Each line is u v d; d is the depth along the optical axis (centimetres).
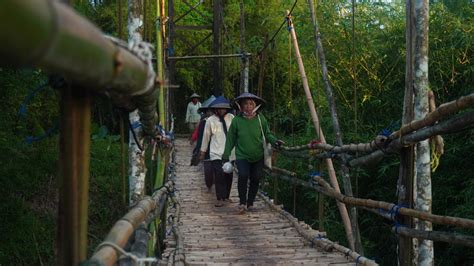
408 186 352
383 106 980
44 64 96
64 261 164
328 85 676
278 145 706
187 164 1219
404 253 349
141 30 438
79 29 104
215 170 786
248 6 1706
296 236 600
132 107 247
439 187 851
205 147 797
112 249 174
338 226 1022
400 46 967
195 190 928
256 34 1717
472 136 797
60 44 95
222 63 1509
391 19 1052
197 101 1509
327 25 1058
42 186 895
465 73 825
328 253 516
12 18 80
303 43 1213
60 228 171
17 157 873
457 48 853
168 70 1120
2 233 752
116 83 142
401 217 354
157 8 634
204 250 537
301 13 1272
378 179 967
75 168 162
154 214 318
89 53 110
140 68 161
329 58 1055
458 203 846
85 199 165
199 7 1762
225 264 474
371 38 1013
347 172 618
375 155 408
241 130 710
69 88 160
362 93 984
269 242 570
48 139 970
